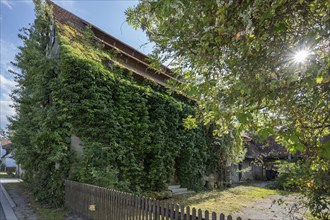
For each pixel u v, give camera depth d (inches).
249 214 325.4
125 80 442.6
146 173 449.4
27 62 474.0
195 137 577.6
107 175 348.8
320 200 127.4
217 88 126.7
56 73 401.1
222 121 147.9
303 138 116.6
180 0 103.1
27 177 472.4
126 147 412.8
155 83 504.4
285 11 92.1
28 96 469.7
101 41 500.4
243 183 802.2
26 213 295.0
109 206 224.5
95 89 383.2
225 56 107.8
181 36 118.9
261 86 98.6
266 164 237.3
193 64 129.6
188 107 551.8
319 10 92.7
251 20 92.6
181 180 537.3
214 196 487.8
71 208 300.5
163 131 486.6
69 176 347.3
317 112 110.8
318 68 86.0
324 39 89.0
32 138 395.9
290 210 159.9
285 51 94.1
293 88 97.6
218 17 99.1
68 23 480.7
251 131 140.1
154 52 140.6
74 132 361.4
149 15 142.4
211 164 626.5
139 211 190.5
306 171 129.2
